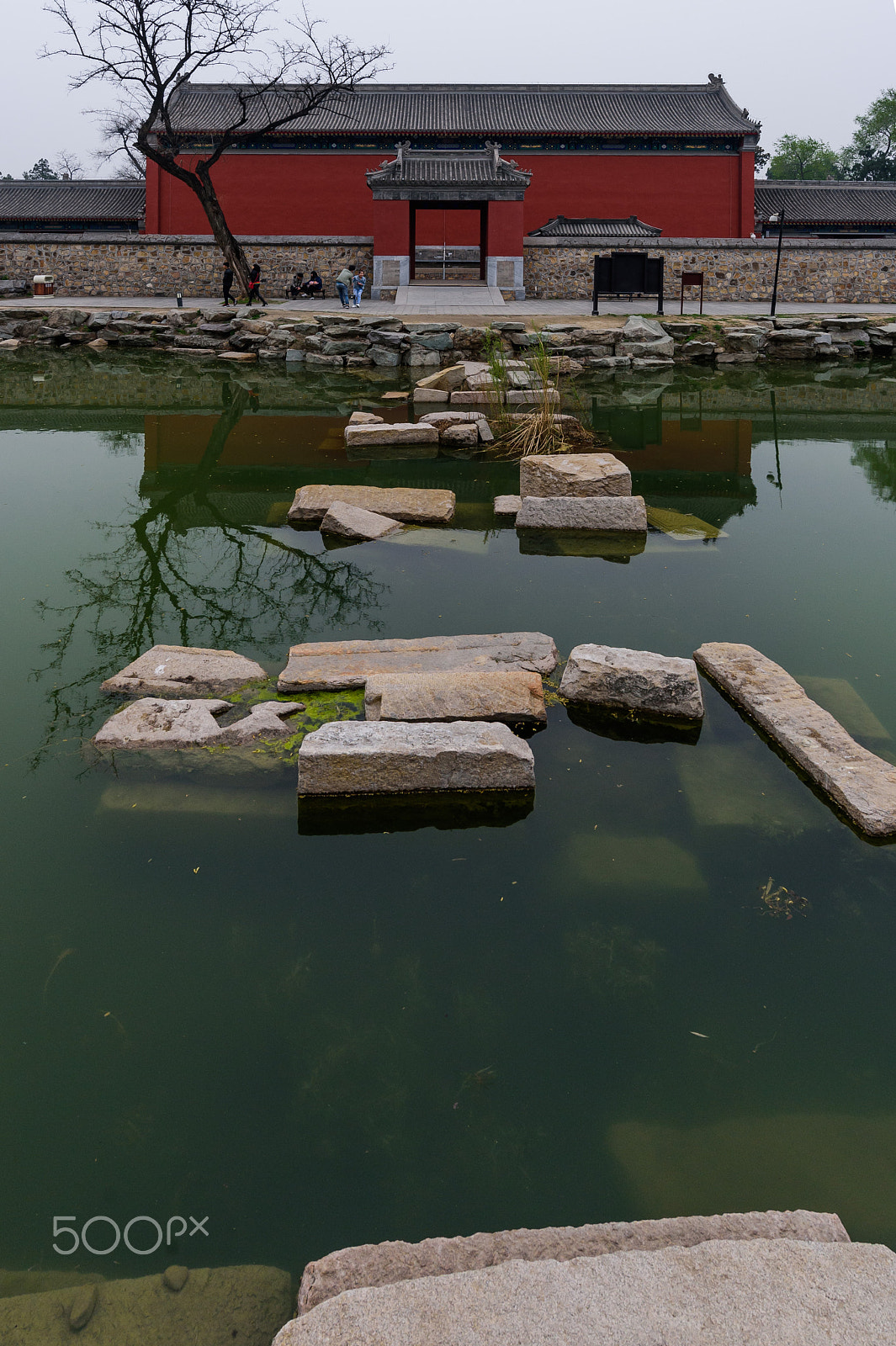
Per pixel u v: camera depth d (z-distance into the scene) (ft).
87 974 10.36
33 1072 9.15
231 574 22.99
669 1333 6.13
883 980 10.34
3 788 13.53
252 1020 9.77
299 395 50.49
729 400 49.19
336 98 91.09
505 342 61.87
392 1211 7.79
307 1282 6.91
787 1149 8.32
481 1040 9.55
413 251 94.53
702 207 107.96
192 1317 6.94
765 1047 9.48
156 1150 8.36
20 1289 7.21
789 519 27.68
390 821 13.21
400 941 10.89
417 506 27.14
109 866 12.07
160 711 15.02
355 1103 8.83
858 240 85.46
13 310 70.03
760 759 14.51
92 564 23.79
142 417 44.01
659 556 24.16
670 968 10.50
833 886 11.73
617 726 15.46
